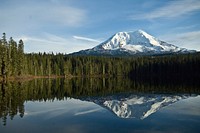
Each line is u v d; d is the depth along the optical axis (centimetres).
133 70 17750
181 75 14525
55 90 6812
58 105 4153
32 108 3828
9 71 10856
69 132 2448
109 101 4694
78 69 16575
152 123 2784
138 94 5838
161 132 2416
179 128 2553
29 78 12656
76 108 3850
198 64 13812
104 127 2625
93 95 5700
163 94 5697
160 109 3688
